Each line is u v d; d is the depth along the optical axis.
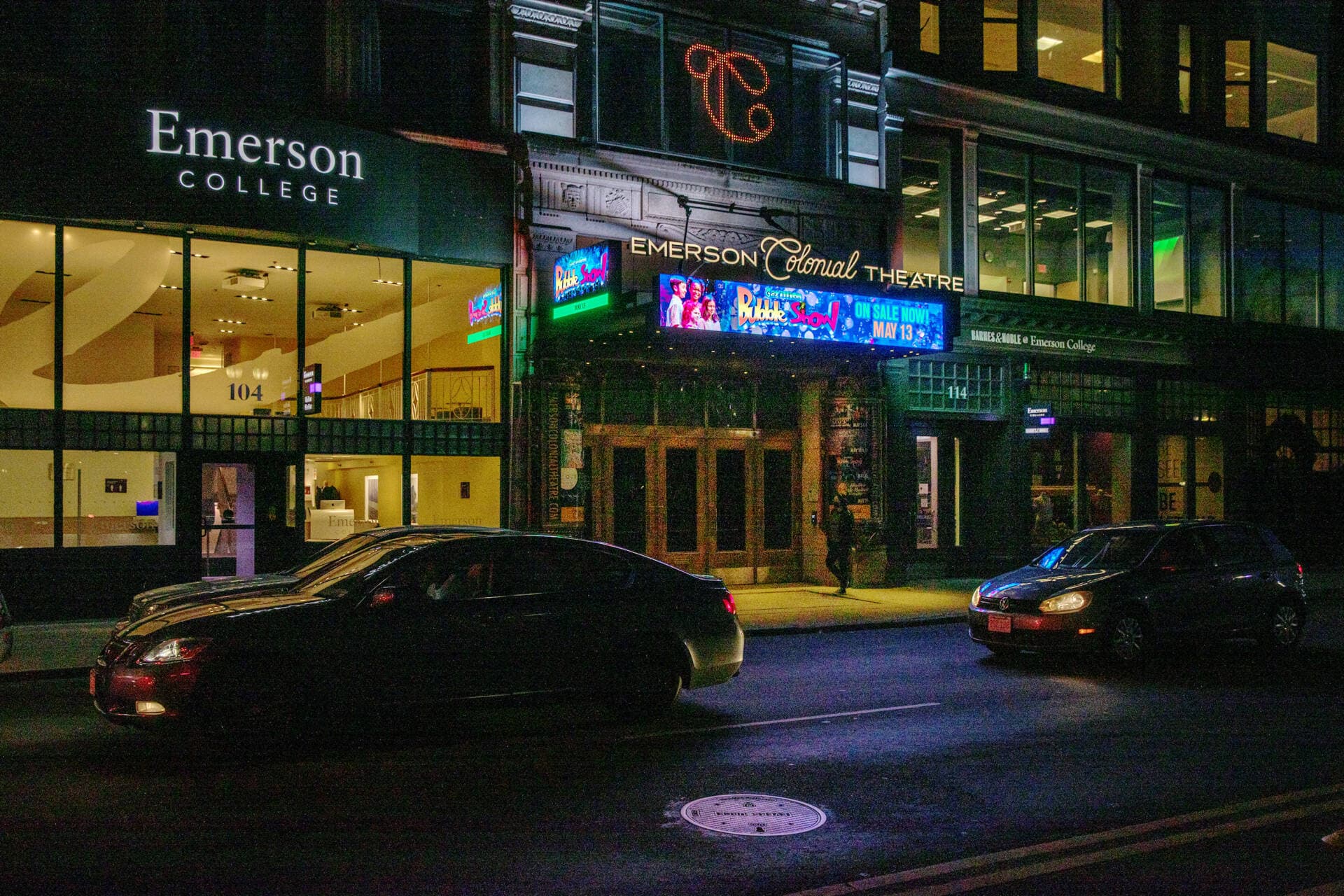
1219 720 8.67
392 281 15.70
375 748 7.61
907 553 19.84
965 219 20.84
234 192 14.00
